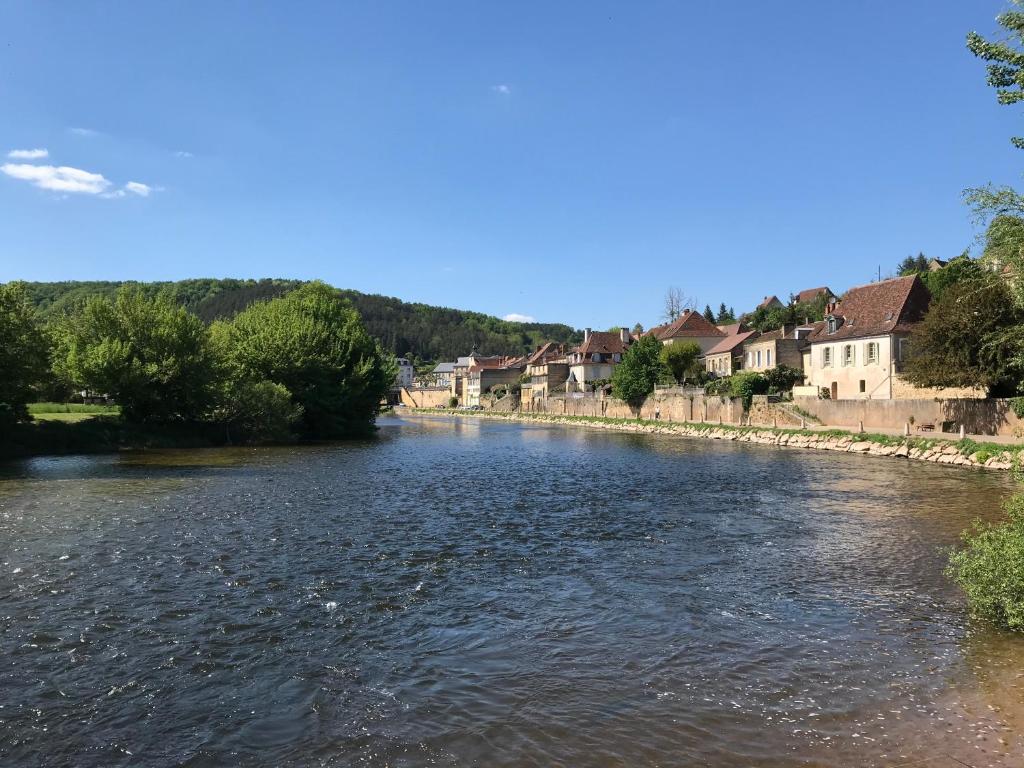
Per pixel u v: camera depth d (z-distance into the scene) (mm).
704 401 69312
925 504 23109
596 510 22359
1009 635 10555
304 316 64125
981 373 39156
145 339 47969
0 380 36406
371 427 70625
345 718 8039
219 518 20172
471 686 8898
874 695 8523
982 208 15602
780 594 12828
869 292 60031
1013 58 13117
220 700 8516
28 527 18531
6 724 7906
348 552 16109
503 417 119875
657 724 7852
